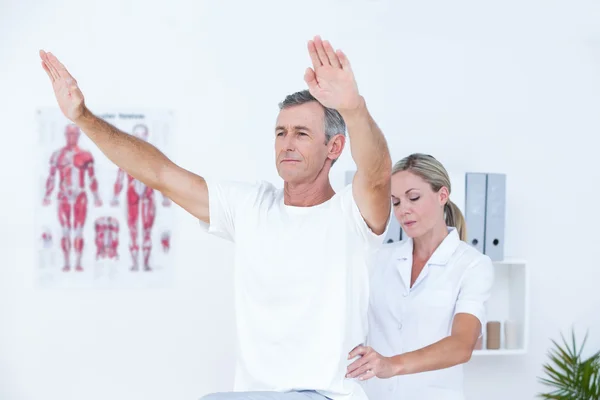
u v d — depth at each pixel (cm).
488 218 329
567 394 349
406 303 239
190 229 351
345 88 127
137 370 349
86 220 346
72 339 346
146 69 347
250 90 352
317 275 148
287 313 149
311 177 154
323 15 356
